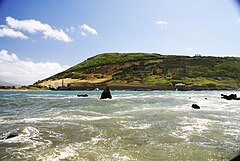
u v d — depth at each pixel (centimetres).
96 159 1086
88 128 1778
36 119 2225
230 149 1273
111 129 1745
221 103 4438
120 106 3547
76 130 1706
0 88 14750
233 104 4203
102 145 1327
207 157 1143
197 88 15088
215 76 18025
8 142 1373
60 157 1105
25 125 1900
